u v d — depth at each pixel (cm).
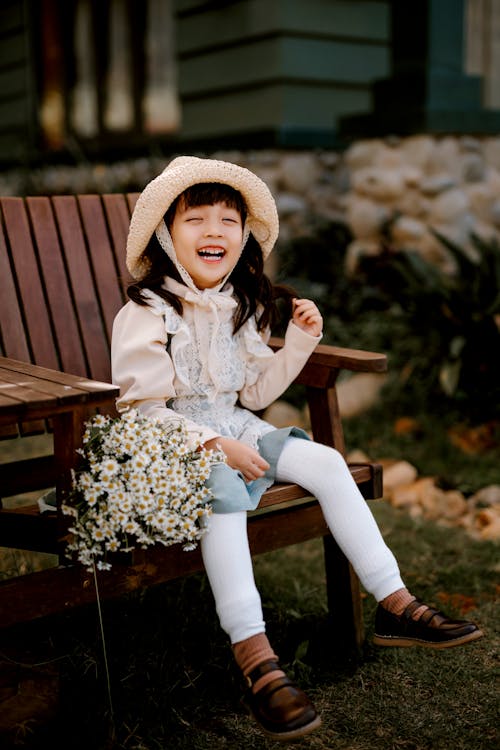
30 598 184
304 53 561
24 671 204
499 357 406
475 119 505
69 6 710
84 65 711
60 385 180
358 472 223
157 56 664
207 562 192
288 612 254
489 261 420
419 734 201
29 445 409
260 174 549
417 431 405
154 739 197
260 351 234
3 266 250
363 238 520
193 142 596
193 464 195
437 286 418
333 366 228
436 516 336
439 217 490
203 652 234
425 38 491
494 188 519
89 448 187
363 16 583
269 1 550
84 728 200
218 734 202
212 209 221
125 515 180
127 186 598
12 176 712
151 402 213
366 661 233
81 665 221
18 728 190
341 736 201
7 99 777
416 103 498
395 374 439
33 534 201
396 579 207
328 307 491
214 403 226
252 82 571
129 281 256
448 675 225
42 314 253
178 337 219
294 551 307
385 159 509
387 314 468
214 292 227
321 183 564
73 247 263
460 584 277
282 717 176
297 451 216
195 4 601
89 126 719
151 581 196
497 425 403
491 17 566
